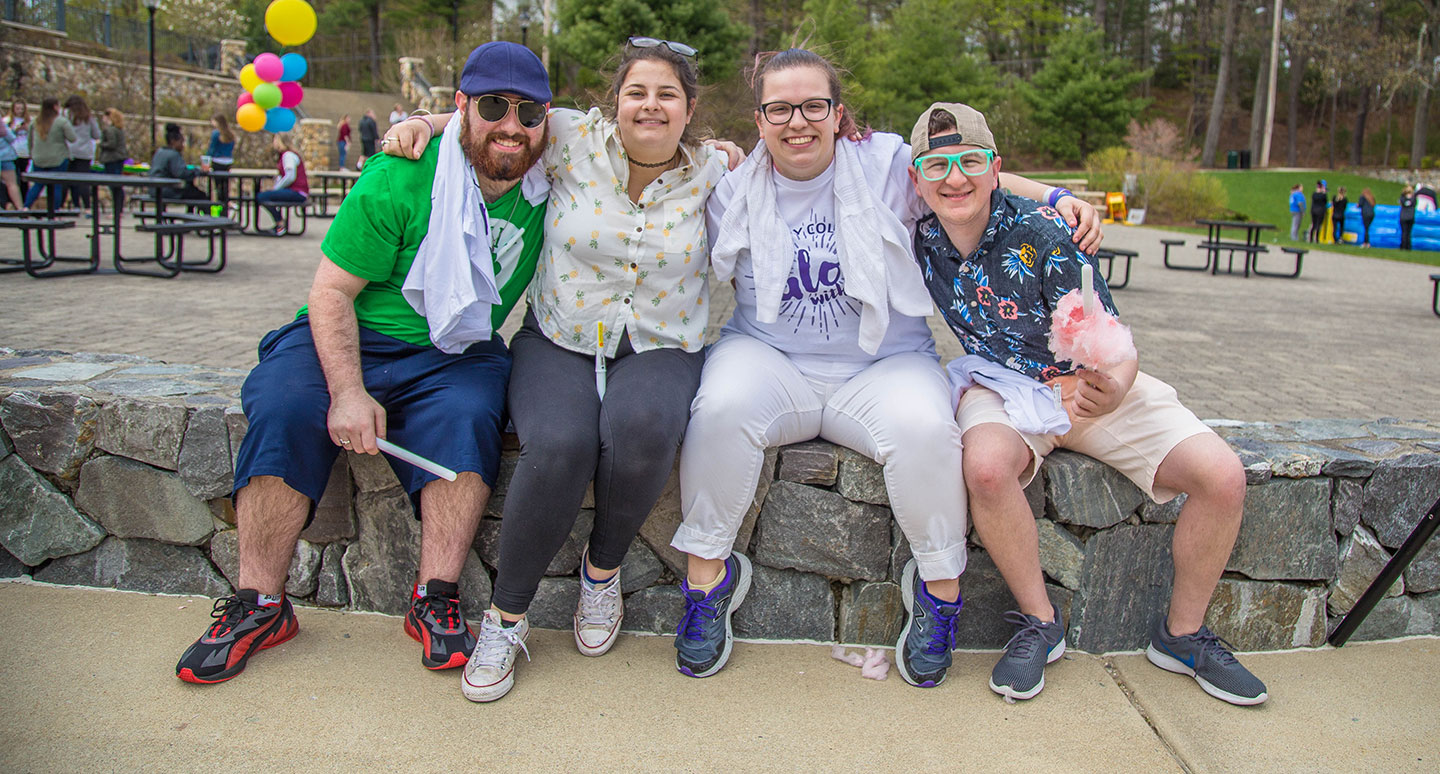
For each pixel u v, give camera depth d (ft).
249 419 7.50
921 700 7.50
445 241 7.59
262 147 81.97
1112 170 92.53
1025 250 7.80
